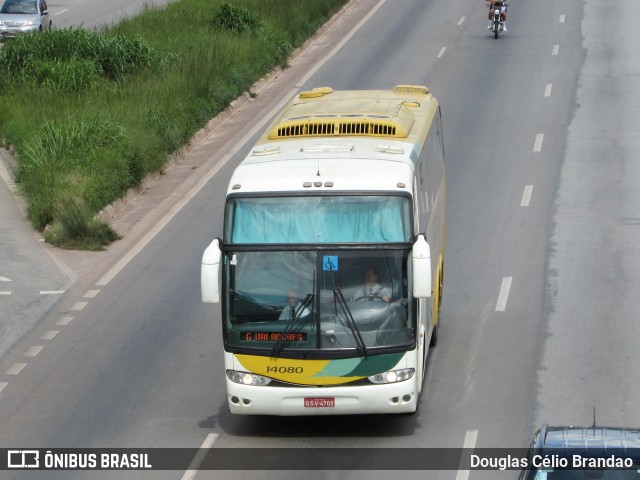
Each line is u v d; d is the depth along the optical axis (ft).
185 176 186.19
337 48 279.69
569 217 157.89
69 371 114.11
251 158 102.01
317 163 98.27
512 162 184.34
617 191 168.45
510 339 117.80
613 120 207.10
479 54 264.72
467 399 103.91
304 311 93.35
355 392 92.94
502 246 147.43
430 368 111.14
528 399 103.35
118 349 119.34
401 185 94.58
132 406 105.29
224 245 94.48
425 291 90.43
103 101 208.64
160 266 144.87
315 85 243.19
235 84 233.14
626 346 114.73
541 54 261.85
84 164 174.19
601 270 137.59
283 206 94.73
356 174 95.50
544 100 221.87
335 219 94.22
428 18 311.68
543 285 133.39
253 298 93.86
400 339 93.09
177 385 109.81
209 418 102.22
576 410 100.68
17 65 230.68
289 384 93.45
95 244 152.46
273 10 297.94
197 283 138.21
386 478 88.79
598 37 276.21
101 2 363.76
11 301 134.00
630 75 239.71
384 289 93.35
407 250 93.50
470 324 122.52
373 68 255.70
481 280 135.85
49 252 150.51
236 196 95.04
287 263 93.91
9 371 114.83
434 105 126.72
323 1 314.55
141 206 172.04
